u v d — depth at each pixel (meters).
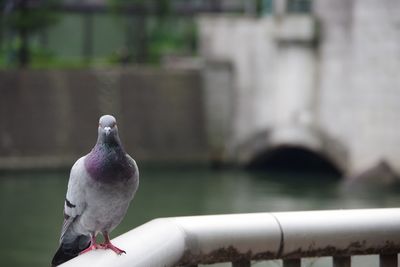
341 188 35.00
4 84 40.16
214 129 42.19
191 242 4.59
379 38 34.88
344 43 37.66
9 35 49.28
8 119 39.91
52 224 26.59
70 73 41.09
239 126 41.69
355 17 36.06
